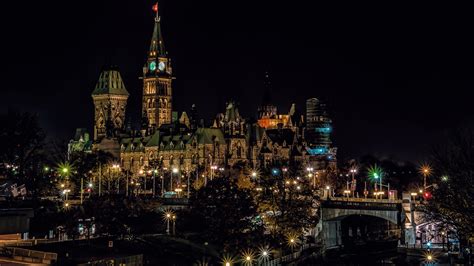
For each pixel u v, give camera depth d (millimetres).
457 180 158750
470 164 157750
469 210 152875
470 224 152125
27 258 168625
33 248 189250
